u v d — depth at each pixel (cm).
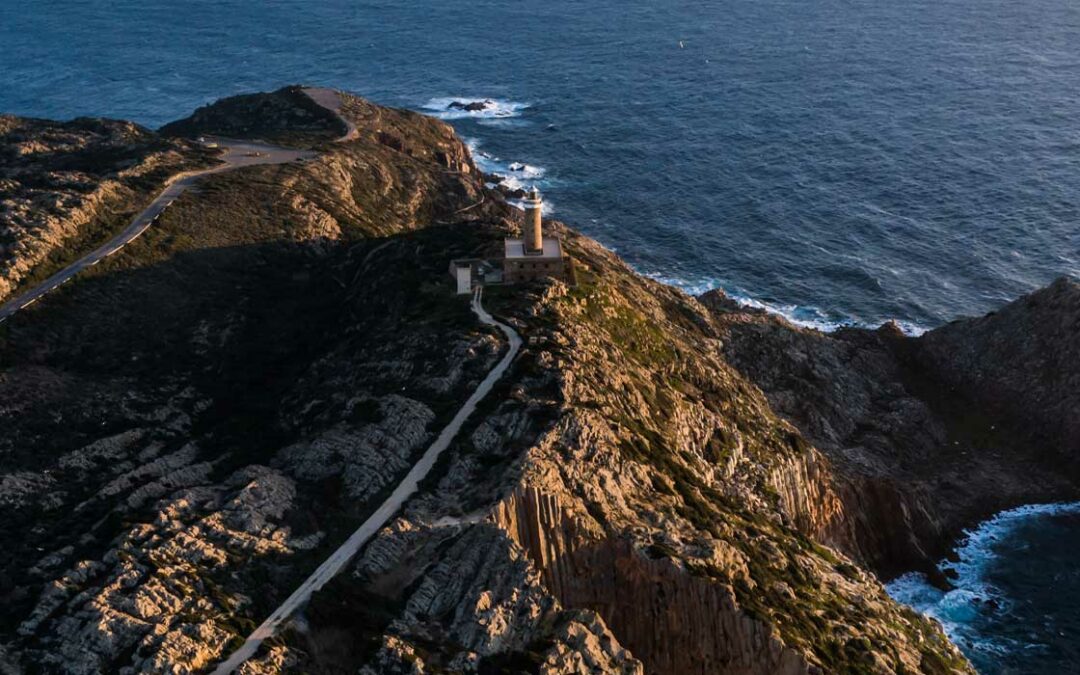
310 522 8681
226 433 11062
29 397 11406
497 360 10494
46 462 10456
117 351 12569
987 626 11519
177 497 8962
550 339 10906
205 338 13075
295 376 12256
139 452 10706
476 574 8012
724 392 12775
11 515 9406
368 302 13138
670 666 8650
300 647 7556
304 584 8025
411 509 8644
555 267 12506
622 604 8662
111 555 8112
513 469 8694
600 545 8612
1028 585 12112
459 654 7525
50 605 7656
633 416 10475
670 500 9425
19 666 7181
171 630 7362
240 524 8575
